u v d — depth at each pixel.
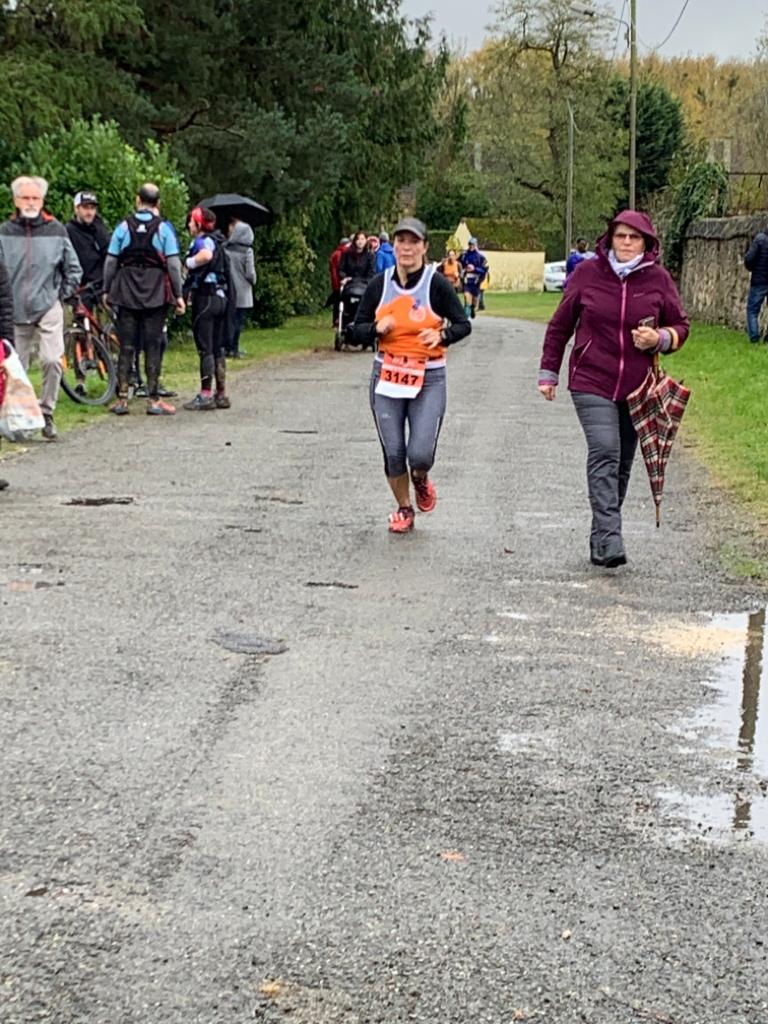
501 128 71.81
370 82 32.59
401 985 3.14
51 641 5.71
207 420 13.02
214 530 7.99
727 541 7.91
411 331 7.79
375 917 3.45
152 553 7.36
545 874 3.71
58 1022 2.97
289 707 4.99
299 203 28.62
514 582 6.92
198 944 3.30
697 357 20.00
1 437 11.07
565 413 14.36
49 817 4.00
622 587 6.86
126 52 26.09
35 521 8.12
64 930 3.36
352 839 3.90
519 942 3.35
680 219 32.28
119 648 5.64
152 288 12.98
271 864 3.73
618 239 7.18
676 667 5.58
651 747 4.69
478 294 38.88
